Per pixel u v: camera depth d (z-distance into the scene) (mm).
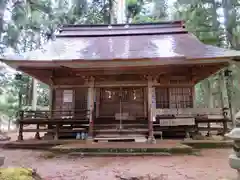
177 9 17453
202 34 14625
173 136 9867
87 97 10500
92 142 7973
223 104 13992
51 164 5414
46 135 9586
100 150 6637
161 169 4699
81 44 10430
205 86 17750
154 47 9352
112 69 8070
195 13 14906
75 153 6484
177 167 4895
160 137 9656
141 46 9656
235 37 13258
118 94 10211
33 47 17203
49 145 8305
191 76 10203
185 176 4094
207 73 9961
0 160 2428
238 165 2412
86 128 9719
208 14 14586
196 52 8562
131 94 10195
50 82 10602
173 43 9852
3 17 13477
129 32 11680
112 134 8805
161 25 12117
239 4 13422
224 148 7793
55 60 7500
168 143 7668
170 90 10367
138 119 9820
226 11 13578
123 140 8422
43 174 4344
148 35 11344
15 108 15828
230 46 14031
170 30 11516
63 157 6312
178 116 8766
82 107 10453
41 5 16266
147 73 8094
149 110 8117
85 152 6594
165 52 8508
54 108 10453
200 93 23906
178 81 10336
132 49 9234
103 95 10227
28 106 17312
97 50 9352
